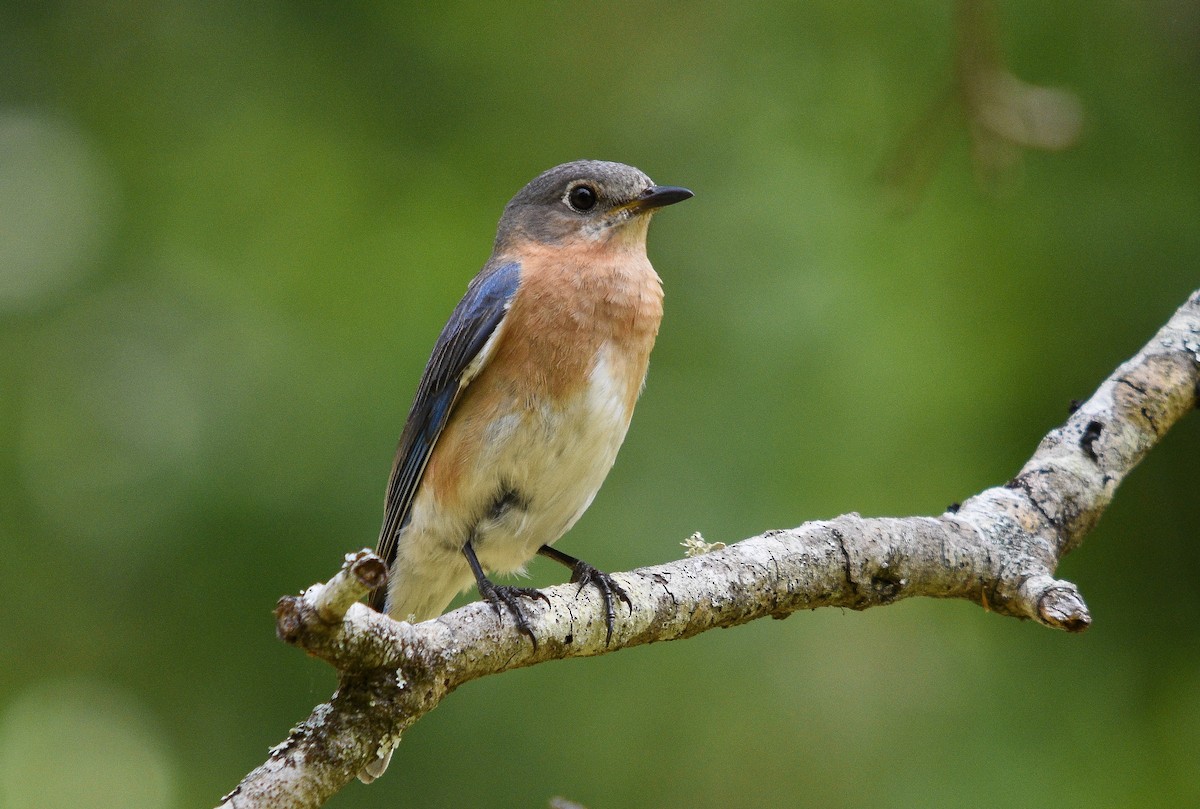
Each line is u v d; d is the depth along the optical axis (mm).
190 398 13203
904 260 12180
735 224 12945
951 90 10125
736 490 11727
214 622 12344
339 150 14344
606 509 11945
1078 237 11953
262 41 15016
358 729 5578
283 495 12281
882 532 7230
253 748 12234
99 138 14984
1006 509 7602
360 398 12555
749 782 11727
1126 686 11125
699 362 12477
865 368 11836
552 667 12180
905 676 11773
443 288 13133
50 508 13297
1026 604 7172
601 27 14523
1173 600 11500
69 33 15461
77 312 14133
